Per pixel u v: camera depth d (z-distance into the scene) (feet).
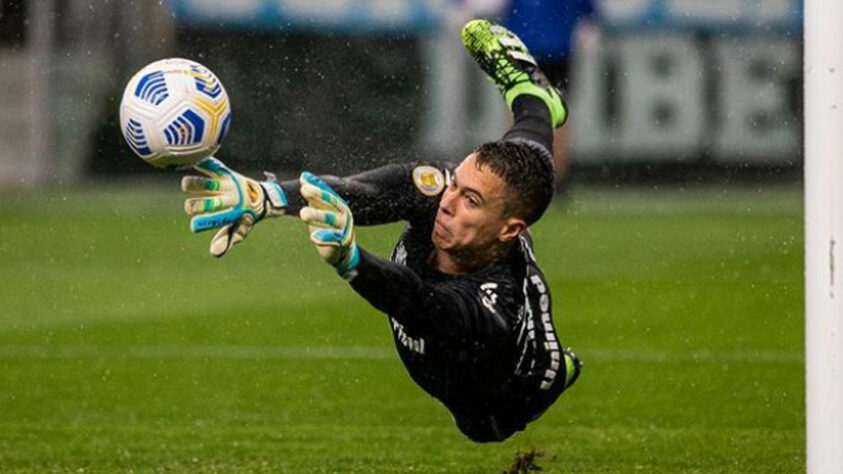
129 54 222.48
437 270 49.44
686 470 69.46
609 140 234.99
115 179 228.84
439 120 218.38
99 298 131.75
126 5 221.05
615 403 86.79
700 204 216.33
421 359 49.88
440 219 48.32
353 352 104.99
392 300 43.98
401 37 217.56
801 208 209.15
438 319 45.39
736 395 88.94
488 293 47.37
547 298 51.37
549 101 57.93
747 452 73.41
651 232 180.65
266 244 164.14
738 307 124.98
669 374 95.86
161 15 219.00
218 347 107.14
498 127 220.43
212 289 137.59
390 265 43.75
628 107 234.58
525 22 180.34
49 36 223.51
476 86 219.82
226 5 215.72
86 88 225.15
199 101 44.86
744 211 205.67
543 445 75.51
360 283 43.24
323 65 214.07
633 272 146.82
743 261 155.12
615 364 99.55
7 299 131.64
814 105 46.09
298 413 84.58
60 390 91.15
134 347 107.24
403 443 76.33
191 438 77.66
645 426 80.38
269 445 75.92
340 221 42.06
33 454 73.36
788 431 78.54
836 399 45.70
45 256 159.53
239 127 206.39
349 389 91.66
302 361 101.35
